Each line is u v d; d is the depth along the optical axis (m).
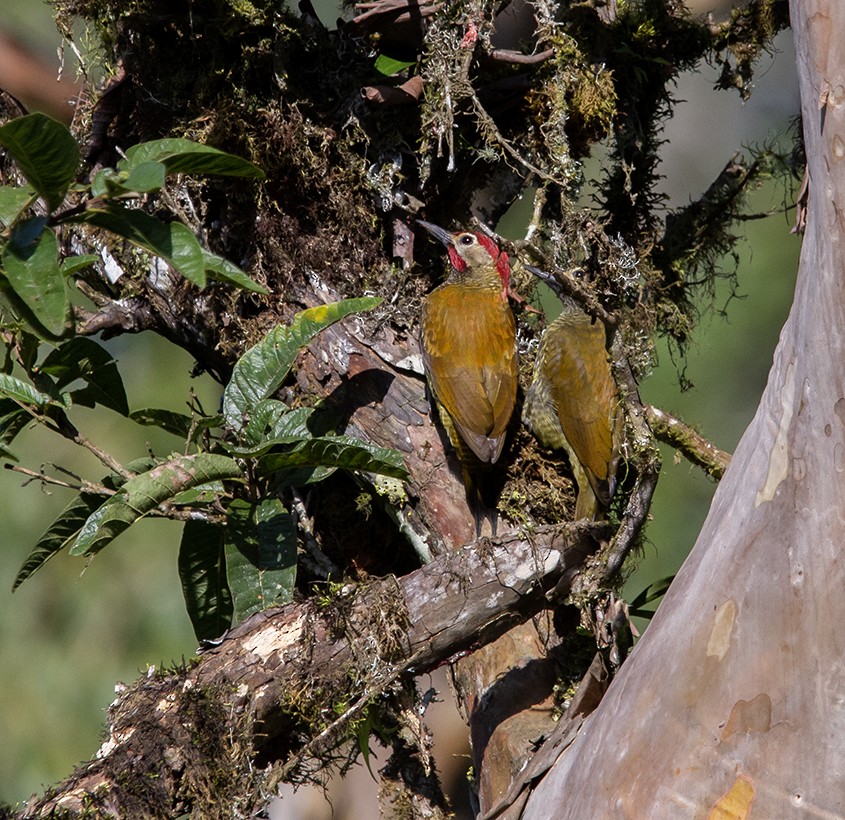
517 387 8.49
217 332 8.16
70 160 5.05
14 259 4.96
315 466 6.83
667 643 5.86
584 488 7.86
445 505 7.73
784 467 5.59
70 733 13.55
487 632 6.69
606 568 6.48
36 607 14.05
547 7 8.30
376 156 8.34
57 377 7.15
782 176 9.41
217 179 7.91
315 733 6.49
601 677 6.39
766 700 5.56
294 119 7.98
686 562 6.14
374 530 8.30
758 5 8.88
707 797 5.62
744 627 5.64
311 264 8.12
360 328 8.11
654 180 9.13
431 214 8.91
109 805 6.14
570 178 8.16
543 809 6.11
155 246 5.34
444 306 8.14
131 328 8.35
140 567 14.38
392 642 6.46
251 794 6.23
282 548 6.74
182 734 6.27
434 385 7.92
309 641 6.46
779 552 5.57
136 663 13.98
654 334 8.58
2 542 13.95
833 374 5.38
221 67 7.86
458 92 7.87
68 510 6.98
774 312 15.43
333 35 8.40
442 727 15.30
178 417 7.42
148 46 8.12
